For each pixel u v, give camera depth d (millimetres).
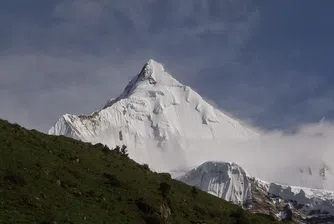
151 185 105500
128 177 104438
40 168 86375
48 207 75938
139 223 83875
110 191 91312
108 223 78875
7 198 74062
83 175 93812
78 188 86812
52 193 80438
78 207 79938
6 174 79562
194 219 98250
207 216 104062
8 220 68375
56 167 90688
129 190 94625
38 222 70688
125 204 88438
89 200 84375
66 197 81438
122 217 83250
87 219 77250
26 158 87812
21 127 104688
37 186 80250
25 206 73812
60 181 85312
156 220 86188
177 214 97000
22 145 93625
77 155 103312
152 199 94000
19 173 81062
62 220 73688
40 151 94875
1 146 88625
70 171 92250
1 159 83562
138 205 89500
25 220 69875
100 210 82438
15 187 77000
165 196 100312
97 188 90562
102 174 98438
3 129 98125
